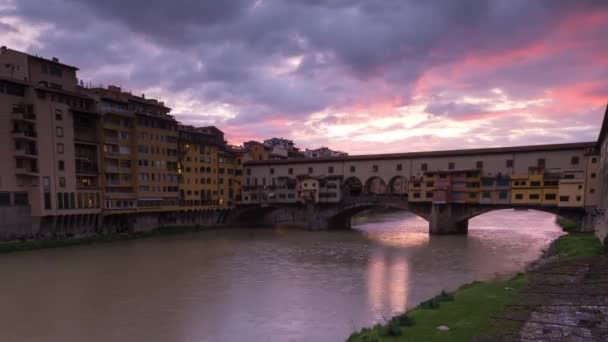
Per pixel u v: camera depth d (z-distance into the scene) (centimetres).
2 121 5962
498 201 7650
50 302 3400
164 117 8406
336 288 3825
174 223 8825
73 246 6475
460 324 1997
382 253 5891
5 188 5956
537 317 2080
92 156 7338
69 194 6800
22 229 6131
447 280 4109
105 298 3519
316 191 9431
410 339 1788
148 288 3866
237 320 2920
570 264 3666
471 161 8175
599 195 5812
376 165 9281
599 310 2175
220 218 10031
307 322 2855
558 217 10512
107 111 7444
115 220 7700
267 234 8475
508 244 6575
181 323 2869
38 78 6762
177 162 8800
